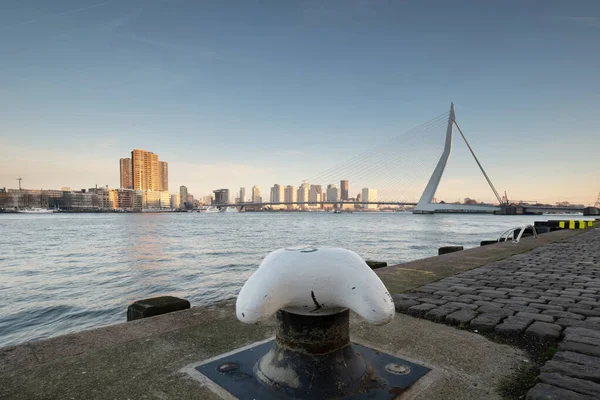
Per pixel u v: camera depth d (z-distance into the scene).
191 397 1.93
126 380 2.14
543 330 2.96
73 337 2.82
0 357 2.45
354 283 1.77
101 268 20.41
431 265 6.77
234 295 14.08
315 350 1.95
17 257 25.23
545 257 8.04
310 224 82.19
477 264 6.94
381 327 3.13
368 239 40.28
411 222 93.19
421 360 2.44
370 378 2.08
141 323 3.17
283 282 1.79
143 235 46.91
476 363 2.42
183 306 4.01
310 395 1.85
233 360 2.35
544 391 1.96
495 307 3.75
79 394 1.98
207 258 24.78
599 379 2.11
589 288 4.82
